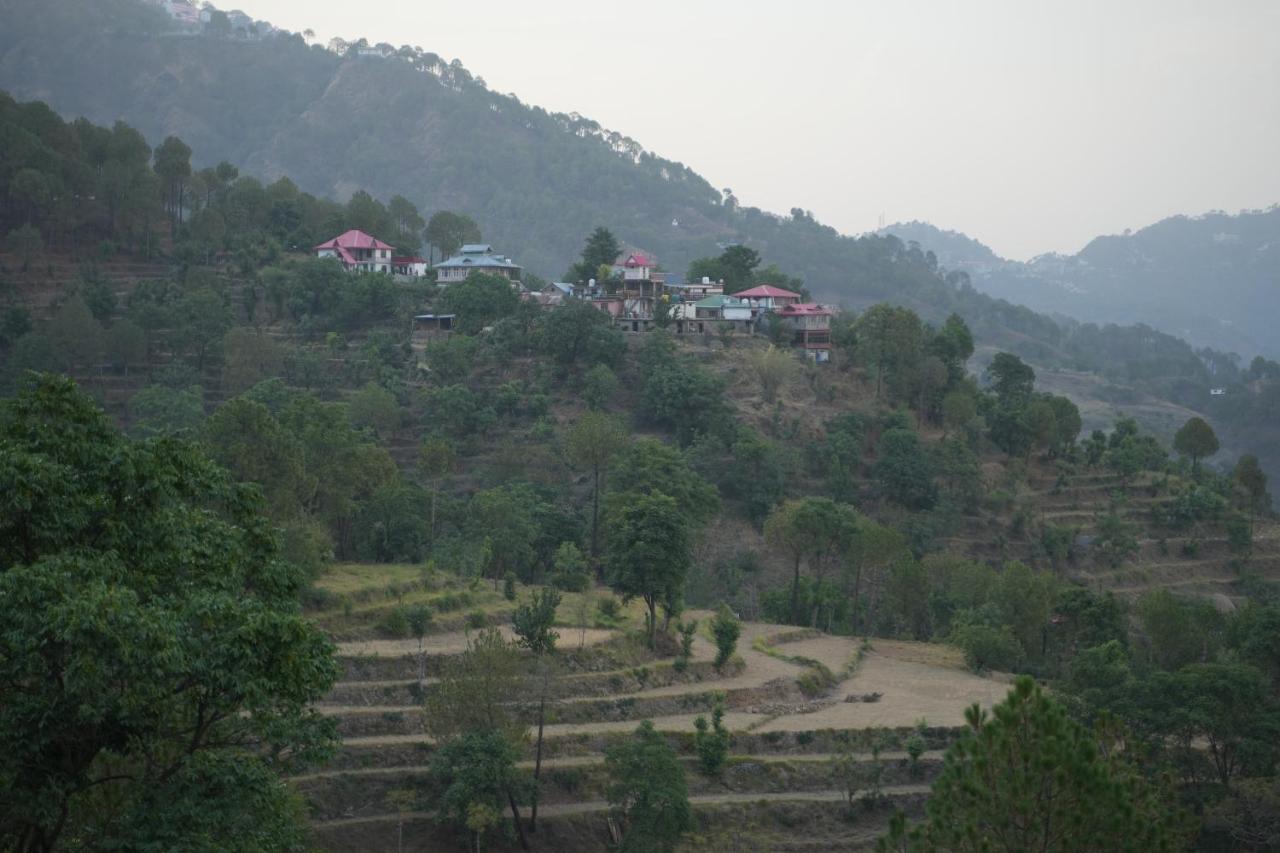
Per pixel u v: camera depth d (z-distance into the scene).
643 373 172.00
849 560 123.50
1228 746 73.44
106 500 38.75
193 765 38.38
